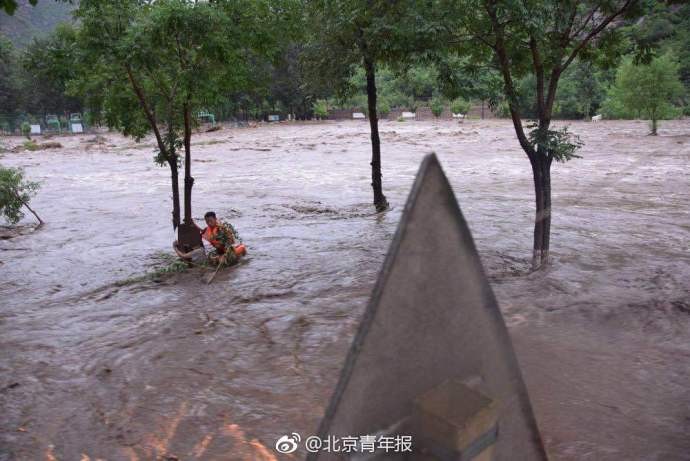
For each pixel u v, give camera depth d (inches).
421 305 49.7
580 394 172.7
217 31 408.8
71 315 312.7
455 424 47.8
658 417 164.7
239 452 166.9
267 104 2815.0
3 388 218.1
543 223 359.9
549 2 322.0
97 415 194.9
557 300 269.1
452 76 359.3
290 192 777.6
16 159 1432.1
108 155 1491.1
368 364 48.2
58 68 402.3
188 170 430.0
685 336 226.2
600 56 391.5
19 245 514.9
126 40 391.9
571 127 1891.0
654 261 368.2
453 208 49.9
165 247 485.4
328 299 316.2
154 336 271.3
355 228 518.6
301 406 193.2
